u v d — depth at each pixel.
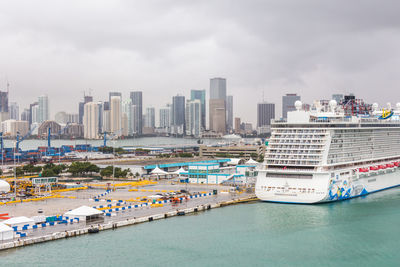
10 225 162.12
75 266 133.12
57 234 157.62
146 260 139.50
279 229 173.00
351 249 150.50
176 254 144.88
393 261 139.88
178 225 179.75
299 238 162.00
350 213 197.25
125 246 151.88
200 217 194.38
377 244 155.38
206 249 150.12
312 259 141.62
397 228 173.75
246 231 170.62
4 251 144.38
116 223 175.50
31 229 164.62
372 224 179.50
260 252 147.50
